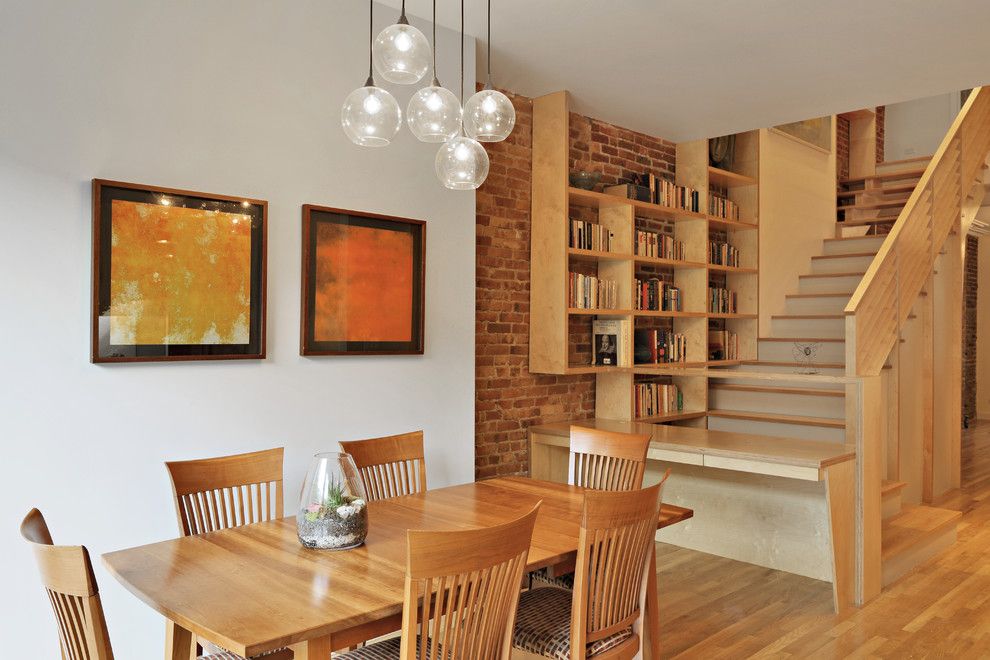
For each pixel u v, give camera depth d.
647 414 5.64
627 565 2.40
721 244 6.32
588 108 5.28
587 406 5.52
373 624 1.89
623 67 4.49
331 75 3.56
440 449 4.07
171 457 3.02
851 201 8.59
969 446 8.95
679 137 6.06
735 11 3.71
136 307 2.90
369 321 3.70
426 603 1.77
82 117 2.79
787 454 3.93
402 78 2.26
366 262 3.69
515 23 3.89
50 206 2.72
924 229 5.91
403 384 3.88
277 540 2.37
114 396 2.87
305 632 1.65
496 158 4.86
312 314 3.46
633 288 5.34
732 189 6.76
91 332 2.79
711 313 6.05
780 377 4.27
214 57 3.15
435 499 2.95
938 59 4.34
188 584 1.95
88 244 2.81
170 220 3.00
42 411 2.70
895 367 5.42
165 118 3.00
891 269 5.26
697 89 4.88
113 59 2.87
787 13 3.72
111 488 2.86
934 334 6.30
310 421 3.48
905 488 5.75
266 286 3.28
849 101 5.12
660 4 3.63
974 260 11.38
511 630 2.03
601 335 5.39
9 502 2.62
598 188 5.45
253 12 3.28
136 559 2.16
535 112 5.07
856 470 4.00
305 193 3.46
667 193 5.70
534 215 5.05
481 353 4.77
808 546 4.41
